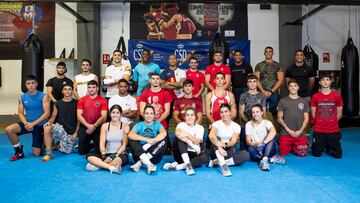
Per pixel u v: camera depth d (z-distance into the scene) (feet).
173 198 9.00
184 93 15.10
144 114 12.82
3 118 24.23
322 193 9.31
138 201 8.78
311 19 24.45
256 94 14.90
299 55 18.01
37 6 23.99
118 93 15.96
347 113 21.15
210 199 8.91
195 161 12.25
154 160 12.71
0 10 23.93
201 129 12.64
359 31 24.79
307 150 14.47
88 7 22.94
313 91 19.07
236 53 18.31
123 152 12.70
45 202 8.74
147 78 17.34
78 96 17.01
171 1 14.39
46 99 14.69
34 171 11.93
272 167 12.42
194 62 17.51
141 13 23.85
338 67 24.75
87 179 10.92
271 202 8.64
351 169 11.98
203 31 23.80
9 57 24.14
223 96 14.58
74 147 16.53
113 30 23.94
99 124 14.58
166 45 23.79
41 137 14.70
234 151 12.70
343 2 14.57
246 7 23.99
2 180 10.77
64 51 23.53
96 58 23.35
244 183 10.37
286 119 14.73
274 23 24.16
